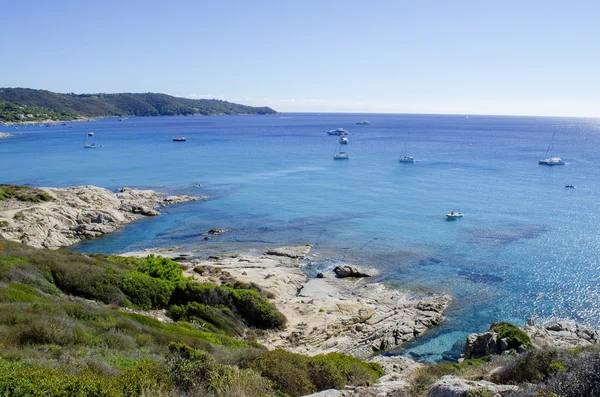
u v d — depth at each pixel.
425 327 38.22
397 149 180.00
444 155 159.38
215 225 70.56
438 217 73.62
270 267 51.41
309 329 36.50
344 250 58.09
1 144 183.25
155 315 34.00
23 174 114.06
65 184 101.56
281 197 89.50
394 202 84.81
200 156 153.25
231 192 94.44
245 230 67.62
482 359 28.09
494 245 59.22
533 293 44.53
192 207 82.00
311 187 99.56
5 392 11.38
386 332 37.00
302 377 17.42
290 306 40.84
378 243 60.72
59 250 44.44
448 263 53.00
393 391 16.20
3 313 21.12
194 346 23.97
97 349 19.41
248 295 37.62
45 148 171.62
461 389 13.30
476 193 92.88
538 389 13.16
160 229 68.88
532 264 52.09
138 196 86.94
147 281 36.50
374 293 44.75
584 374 12.96
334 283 47.44
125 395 12.98
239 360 18.64
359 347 34.69
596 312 40.50
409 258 54.88
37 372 12.77
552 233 64.19
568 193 92.31
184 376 14.44
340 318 38.81
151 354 20.72
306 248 58.44
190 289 36.97
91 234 65.06
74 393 12.04
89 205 75.88
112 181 106.00
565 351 19.08
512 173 118.56
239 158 148.62
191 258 54.94
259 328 36.19
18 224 60.47
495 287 46.06
